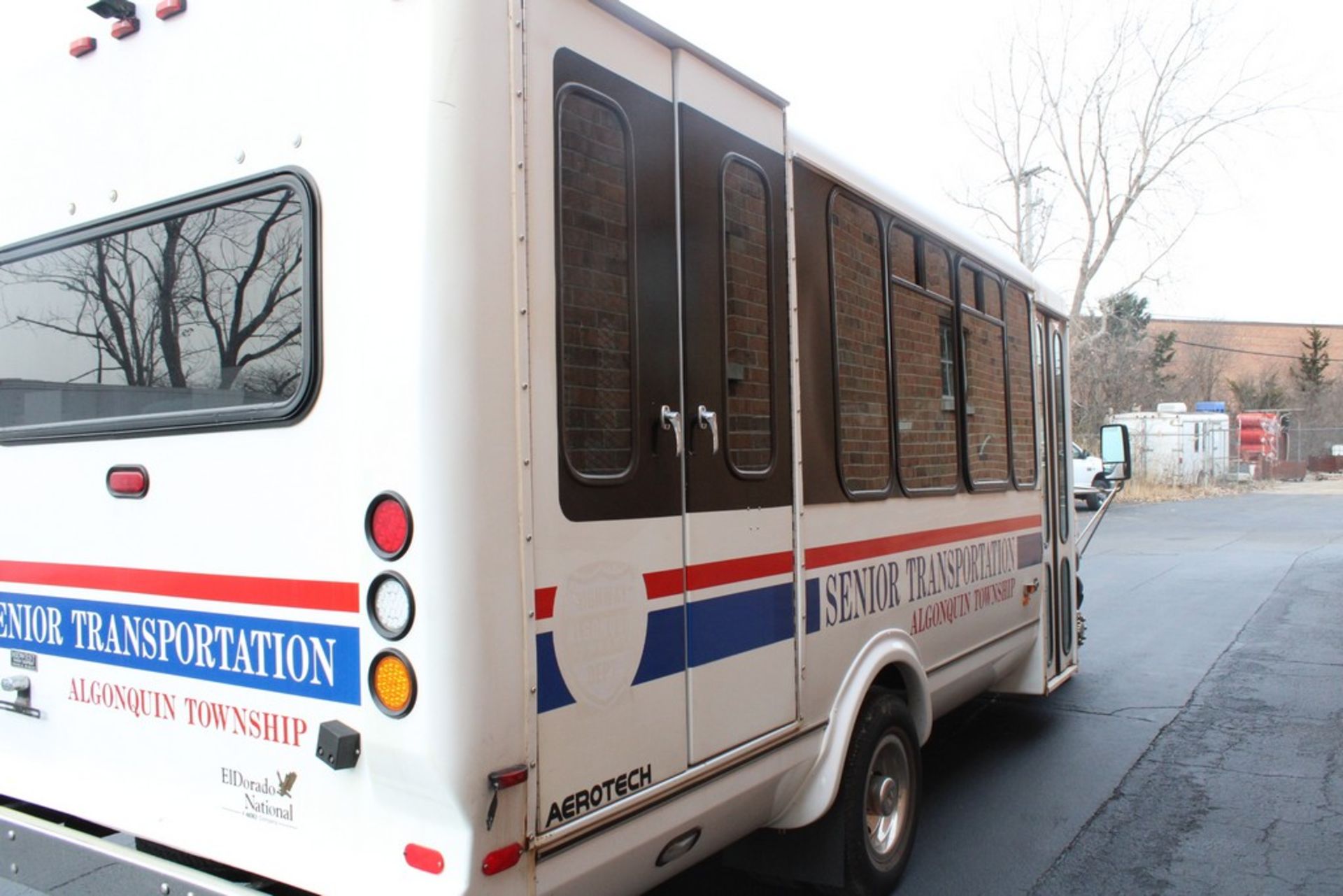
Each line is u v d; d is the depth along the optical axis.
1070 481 6.68
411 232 2.21
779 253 3.31
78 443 2.91
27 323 3.11
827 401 3.57
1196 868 4.34
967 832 4.75
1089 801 5.15
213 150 2.65
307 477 2.41
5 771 3.17
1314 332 65.62
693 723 2.79
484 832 2.18
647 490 2.65
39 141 3.08
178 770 2.72
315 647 2.40
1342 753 5.87
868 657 3.76
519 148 2.32
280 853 2.49
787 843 3.69
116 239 2.88
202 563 2.63
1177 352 62.41
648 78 2.75
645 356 2.67
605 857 2.49
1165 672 7.89
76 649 2.96
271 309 2.52
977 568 4.93
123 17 2.83
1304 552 15.51
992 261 5.24
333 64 2.39
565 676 2.38
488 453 2.21
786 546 3.25
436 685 2.15
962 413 4.80
